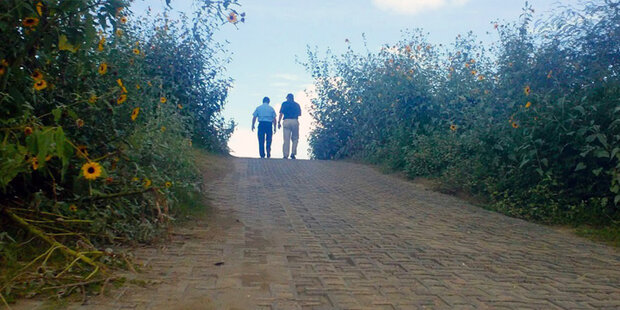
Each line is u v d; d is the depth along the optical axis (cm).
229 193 922
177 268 458
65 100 512
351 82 1692
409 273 479
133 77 674
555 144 817
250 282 430
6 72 425
